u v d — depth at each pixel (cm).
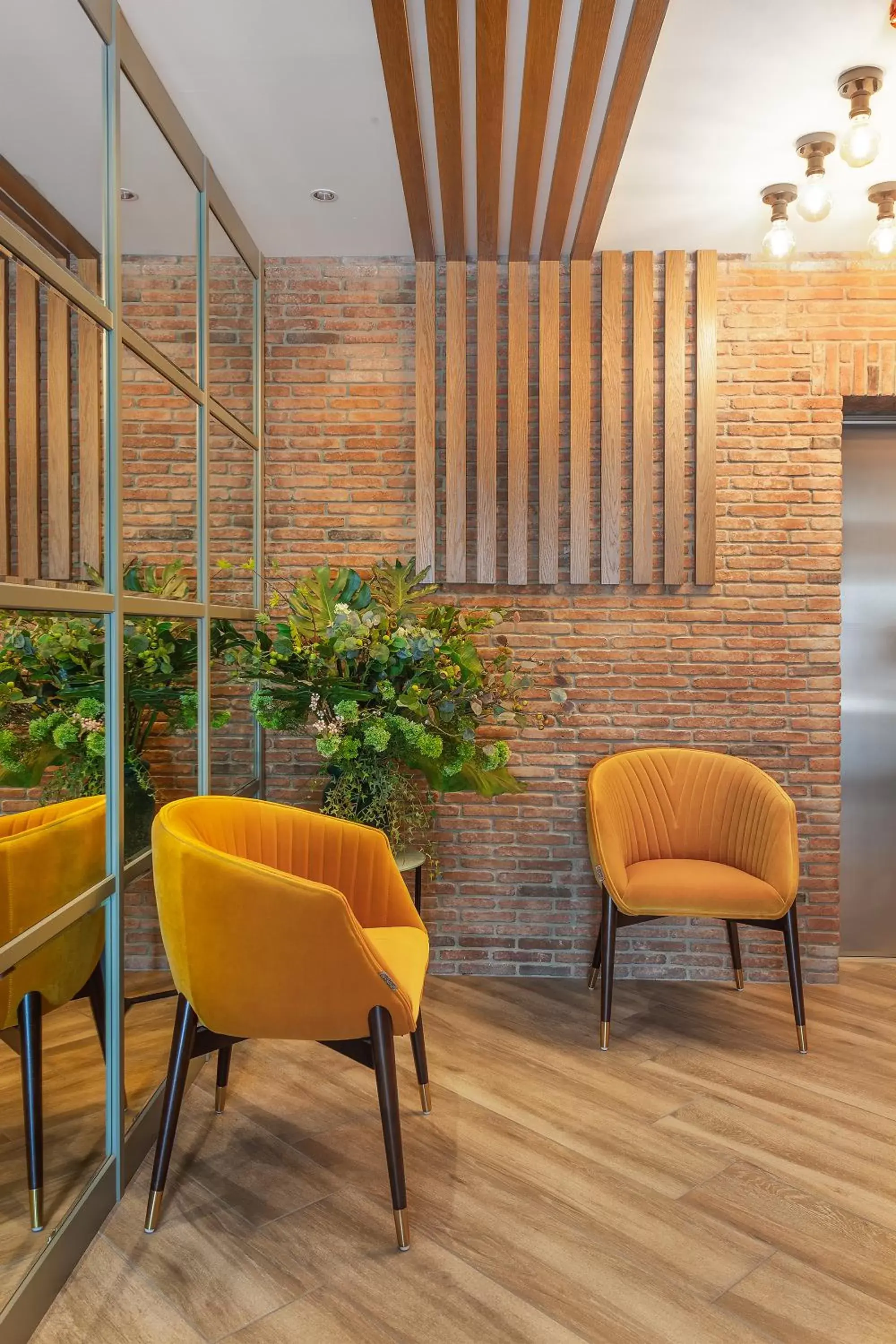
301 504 378
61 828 196
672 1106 271
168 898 209
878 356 370
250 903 201
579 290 365
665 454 369
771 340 372
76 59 195
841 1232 215
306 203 328
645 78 241
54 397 187
